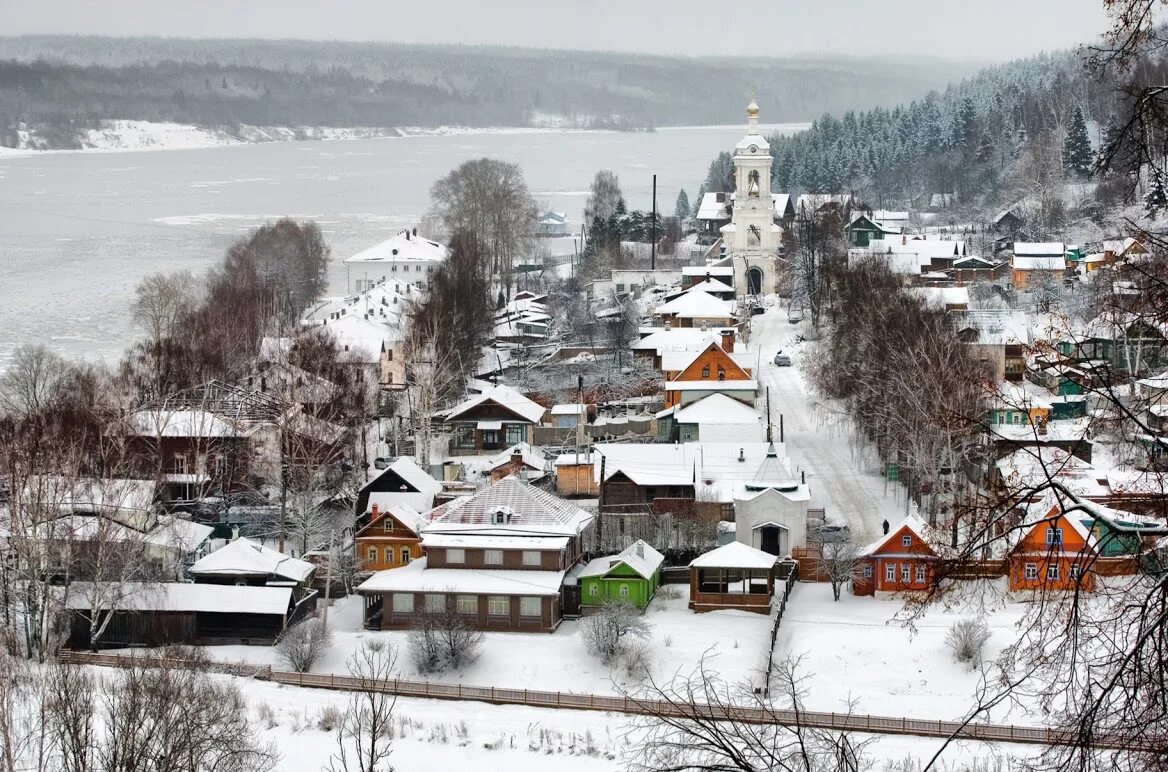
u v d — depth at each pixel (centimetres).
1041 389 15212
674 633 11206
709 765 3575
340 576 13050
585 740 9175
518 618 11894
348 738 9188
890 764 8181
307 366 18350
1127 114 2756
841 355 17475
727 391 17838
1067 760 2669
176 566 12662
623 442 17400
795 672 10131
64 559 11344
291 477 14325
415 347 19212
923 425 13050
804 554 13050
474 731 9394
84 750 6538
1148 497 2969
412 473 14962
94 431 15088
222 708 8250
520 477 14938
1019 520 3025
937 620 10838
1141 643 2578
